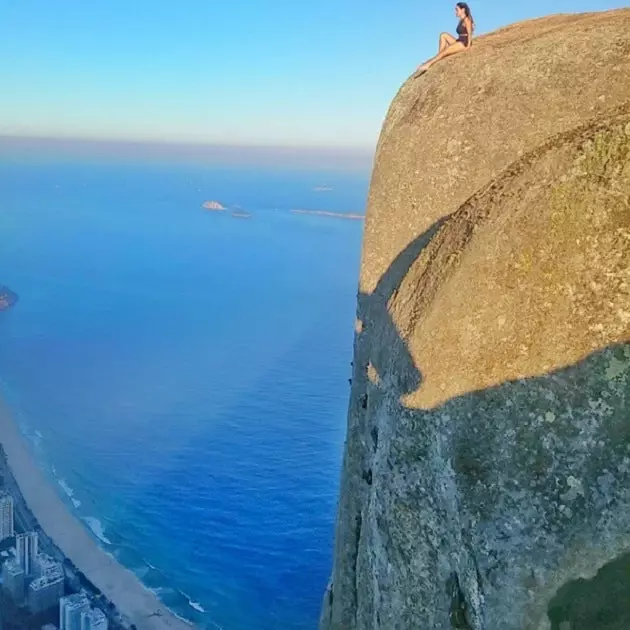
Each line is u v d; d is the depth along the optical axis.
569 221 8.59
